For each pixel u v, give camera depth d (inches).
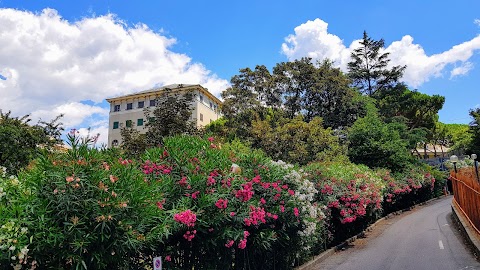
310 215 351.6
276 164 341.7
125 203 162.9
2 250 135.6
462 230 604.1
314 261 403.5
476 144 1616.6
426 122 2058.3
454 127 2485.2
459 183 789.2
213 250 235.9
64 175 157.6
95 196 160.4
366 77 1990.7
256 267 295.0
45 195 155.3
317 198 474.0
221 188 233.0
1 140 510.3
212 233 225.9
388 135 1142.3
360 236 625.3
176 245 218.5
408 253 458.9
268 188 293.0
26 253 138.3
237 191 237.9
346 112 1350.9
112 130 2363.4
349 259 434.0
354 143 1139.9
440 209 1060.5
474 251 444.1
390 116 1807.3
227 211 225.8
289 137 895.7
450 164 1737.2
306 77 1296.8
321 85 1277.1
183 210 204.7
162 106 578.9
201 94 2224.4
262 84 1208.2
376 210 738.8
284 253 329.4
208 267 233.9
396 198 992.9
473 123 1616.6
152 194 190.4
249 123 1096.8
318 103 1336.1
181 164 242.4
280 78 1243.8
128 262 180.4
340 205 509.0
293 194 315.9
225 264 246.4
